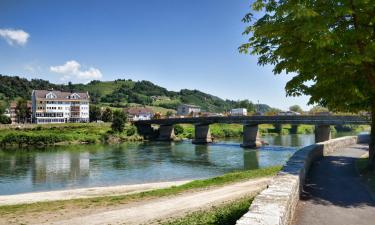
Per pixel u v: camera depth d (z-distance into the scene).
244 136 84.56
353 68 18.27
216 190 25.06
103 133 109.31
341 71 18.14
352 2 16.23
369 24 17.19
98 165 55.38
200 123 98.50
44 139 95.62
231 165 54.62
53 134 100.62
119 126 112.50
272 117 78.56
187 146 89.00
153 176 45.28
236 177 29.81
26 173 48.31
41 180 43.16
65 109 153.00
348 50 16.48
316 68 18.27
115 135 108.56
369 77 18.36
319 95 21.48
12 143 93.44
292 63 18.66
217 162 58.00
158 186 33.88
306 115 70.81
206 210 18.28
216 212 15.98
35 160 62.06
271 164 54.78
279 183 12.48
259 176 29.23
